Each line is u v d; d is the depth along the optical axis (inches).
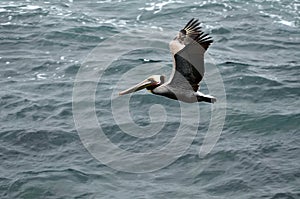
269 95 1440.7
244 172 1126.4
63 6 2025.1
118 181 1113.4
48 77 1546.5
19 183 1103.0
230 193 1070.4
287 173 1114.1
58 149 1217.4
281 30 1875.0
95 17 1936.5
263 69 1594.5
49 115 1350.9
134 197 1063.6
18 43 1748.3
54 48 1716.3
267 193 1060.5
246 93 1448.1
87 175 1128.2
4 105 1400.1
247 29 1876.2
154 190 1083.3
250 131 1275.8
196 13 1982.0
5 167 1155.9
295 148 1203.2
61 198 1066.7
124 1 2085.4
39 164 1167.6
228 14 1977.1
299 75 1562.5
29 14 1934.1
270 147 1208.8
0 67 1601.9
